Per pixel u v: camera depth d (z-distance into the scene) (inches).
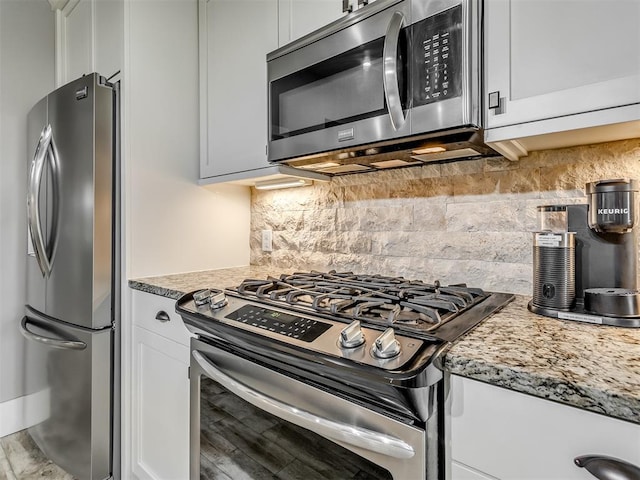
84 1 68.7
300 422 30.4
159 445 52.2
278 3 53.0
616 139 36.4
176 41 65.1
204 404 41.2
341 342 27.6
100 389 56.5
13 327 77.7
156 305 52.9
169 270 63.8
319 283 46.3
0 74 75.7
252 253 76.9
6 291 77.0
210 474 39.8
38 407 67.4
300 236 67.7
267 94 52.4
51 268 61.6
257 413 35.0
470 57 33.9
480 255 46.9
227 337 36.9
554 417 20.6
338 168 55.9
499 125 33.5
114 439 58.3
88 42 67.1
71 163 58.2
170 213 64.0
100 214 56.0
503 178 45.3
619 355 23.2
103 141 56.4
